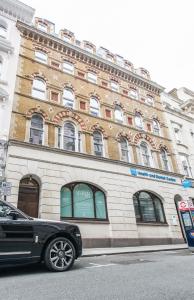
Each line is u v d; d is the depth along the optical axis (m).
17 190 11.49
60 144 14.66
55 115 15.21
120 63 23.22
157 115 22.39
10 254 5.07
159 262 7.25
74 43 20.20
